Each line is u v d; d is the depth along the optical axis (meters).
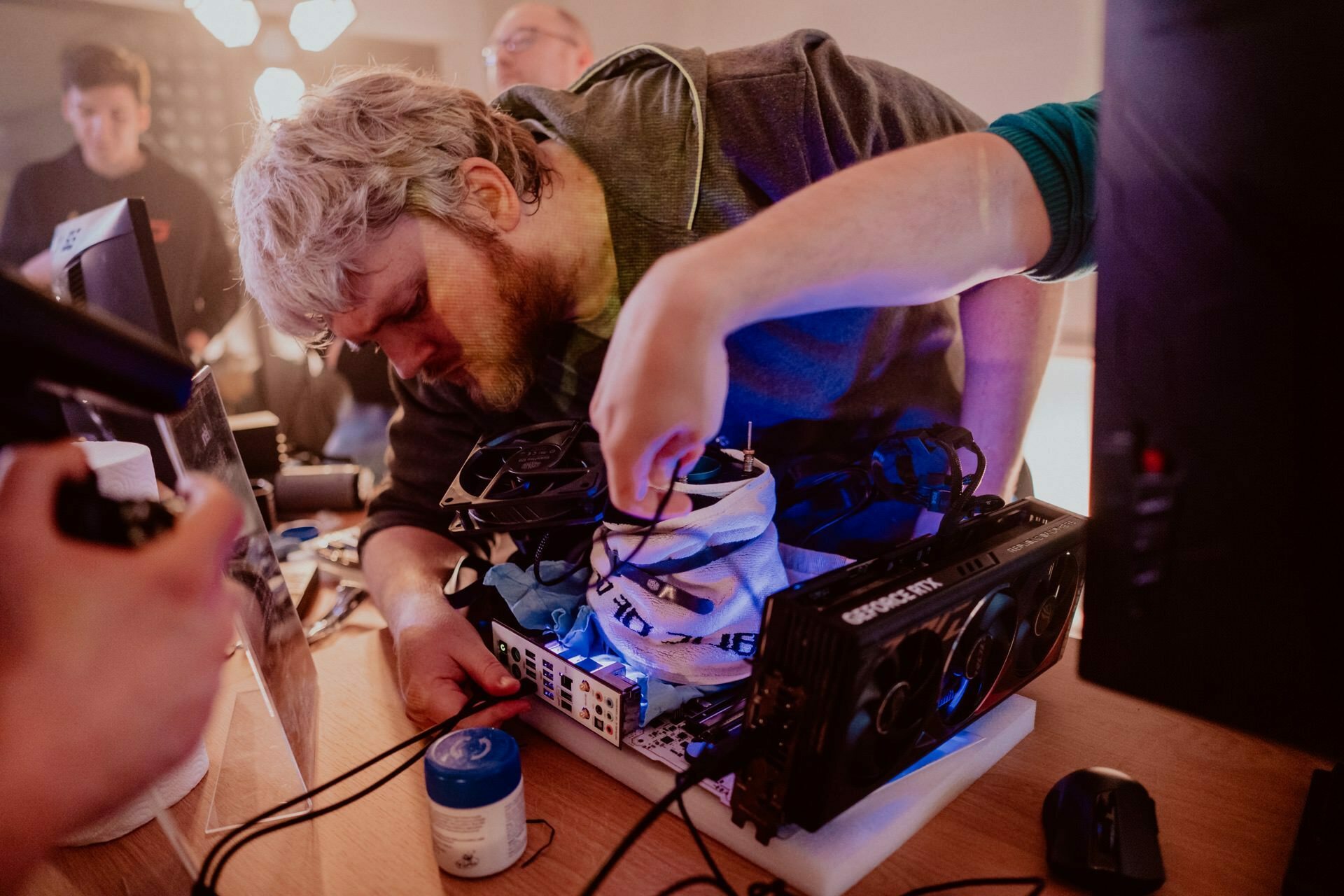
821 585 0.50
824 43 0.92
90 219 0.99
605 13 3.10
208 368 0.66
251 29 1.77
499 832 0.51
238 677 0.78
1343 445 0.34
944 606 0.51
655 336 0.46
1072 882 0.50
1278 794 0.58
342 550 1.12
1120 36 0.37
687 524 0.60
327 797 0.60
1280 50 0.33
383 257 0.73
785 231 0.50
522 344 0.85
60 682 0.30
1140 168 0.37
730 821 0.53
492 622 0.73
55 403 0.34
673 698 0.63
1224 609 0.39
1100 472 0.41
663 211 0.85
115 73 2.20
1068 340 2.08
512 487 0.71
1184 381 0.38
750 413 0.90
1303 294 0.34
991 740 0.61
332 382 1.79
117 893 0.52
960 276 0.57
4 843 0.29
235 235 0.84
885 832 0.52
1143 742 0.65
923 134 0.94
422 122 0.75
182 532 0.34
